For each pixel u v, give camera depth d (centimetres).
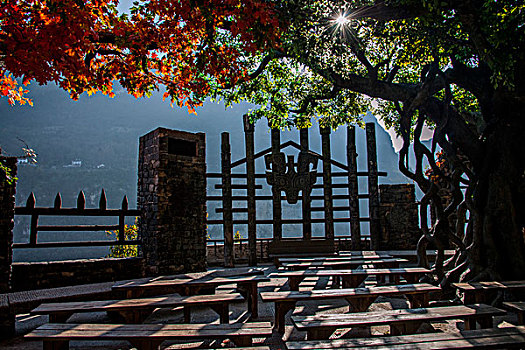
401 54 751
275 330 472
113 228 834
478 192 659
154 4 433
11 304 471
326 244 1091
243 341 307
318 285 806
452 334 305
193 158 948
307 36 581
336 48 628
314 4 533
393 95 715
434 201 702
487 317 380
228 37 617
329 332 350
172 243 873
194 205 934
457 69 698
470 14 515
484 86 681
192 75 530
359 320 341
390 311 373
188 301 425
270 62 829
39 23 336
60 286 699
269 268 1059
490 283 464
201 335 304
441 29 612
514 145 635
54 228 720
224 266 1133
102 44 446
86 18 341
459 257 681
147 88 502
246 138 1209
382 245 1236
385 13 527
